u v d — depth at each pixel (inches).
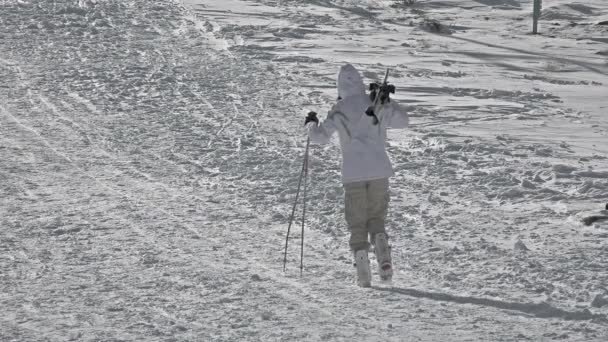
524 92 2546.8
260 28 3560.5
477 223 1224.8
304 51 3127.5
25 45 2923.2
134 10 3774.6
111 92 2276.1
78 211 1270.9
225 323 795.4
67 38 3090.6
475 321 801.6
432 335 761.0
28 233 1149.1
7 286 919.0
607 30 4005.9
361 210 946.1
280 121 2010.3
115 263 1014.4
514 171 1546.5
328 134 945.5
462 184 1464.1
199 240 1125.1
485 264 1013.8
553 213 1275.8
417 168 1578.5
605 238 1136.2
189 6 4030.5
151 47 3016.7
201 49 3041.3
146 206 1304.1
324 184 1418.6
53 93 2240.4
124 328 780.0
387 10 4527.6
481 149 1738.4
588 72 3016.7
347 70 963.3
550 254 1058.1
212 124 1951.3
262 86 2445.9
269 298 878.4
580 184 1459.2
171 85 2395.4
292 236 1149.1
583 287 916.6
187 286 919.7
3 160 1593.3
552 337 753.6
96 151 1681.8
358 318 812.0
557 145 1824.6
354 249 943.7
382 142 956.6
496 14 4564.5
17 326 786.8
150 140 1782.7
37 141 1753.2
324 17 4020.7
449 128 2006.6
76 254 1052.5
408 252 1072.2
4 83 2337.6
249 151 1690.5
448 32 3882.9
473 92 2532.0
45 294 889.5
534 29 3941.9
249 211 1280.8
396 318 811.4
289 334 762.8
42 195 1365.7
